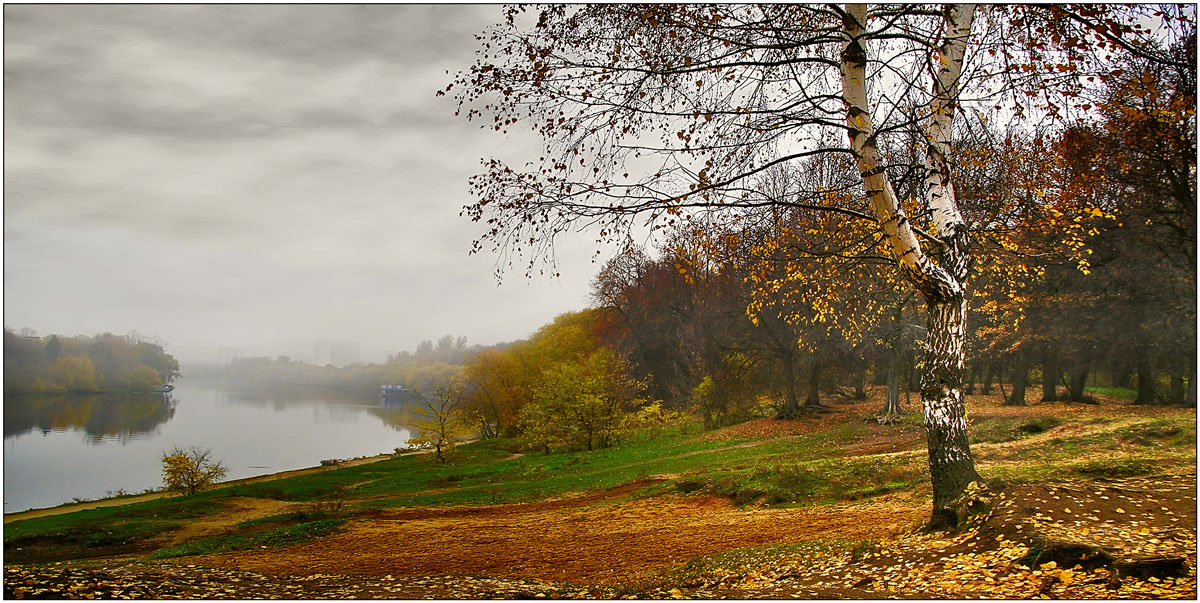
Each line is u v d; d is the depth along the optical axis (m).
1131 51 8.98
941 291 9.75
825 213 11.67
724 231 10.66
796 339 36.28
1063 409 32.28
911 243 9.50
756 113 9.43
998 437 23.77
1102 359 35.38
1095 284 28.70
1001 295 27.92
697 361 42.44
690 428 43.06
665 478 21.50
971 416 31.62
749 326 38.34
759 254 11.59
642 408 42.94
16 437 55.50
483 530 15.25
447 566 11.49
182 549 15.28
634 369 54.78
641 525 14.24
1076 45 8.34
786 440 29.64
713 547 11.21
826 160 10.80
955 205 10.03
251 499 25.22
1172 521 8.26
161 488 33.25
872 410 39.03
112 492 33.16
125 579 9.25
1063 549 7.09
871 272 16.64
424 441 41.09
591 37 9.61
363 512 19.64
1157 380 42.00
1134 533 7.84
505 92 9.55
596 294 59.81
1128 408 30.44
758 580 8.50
